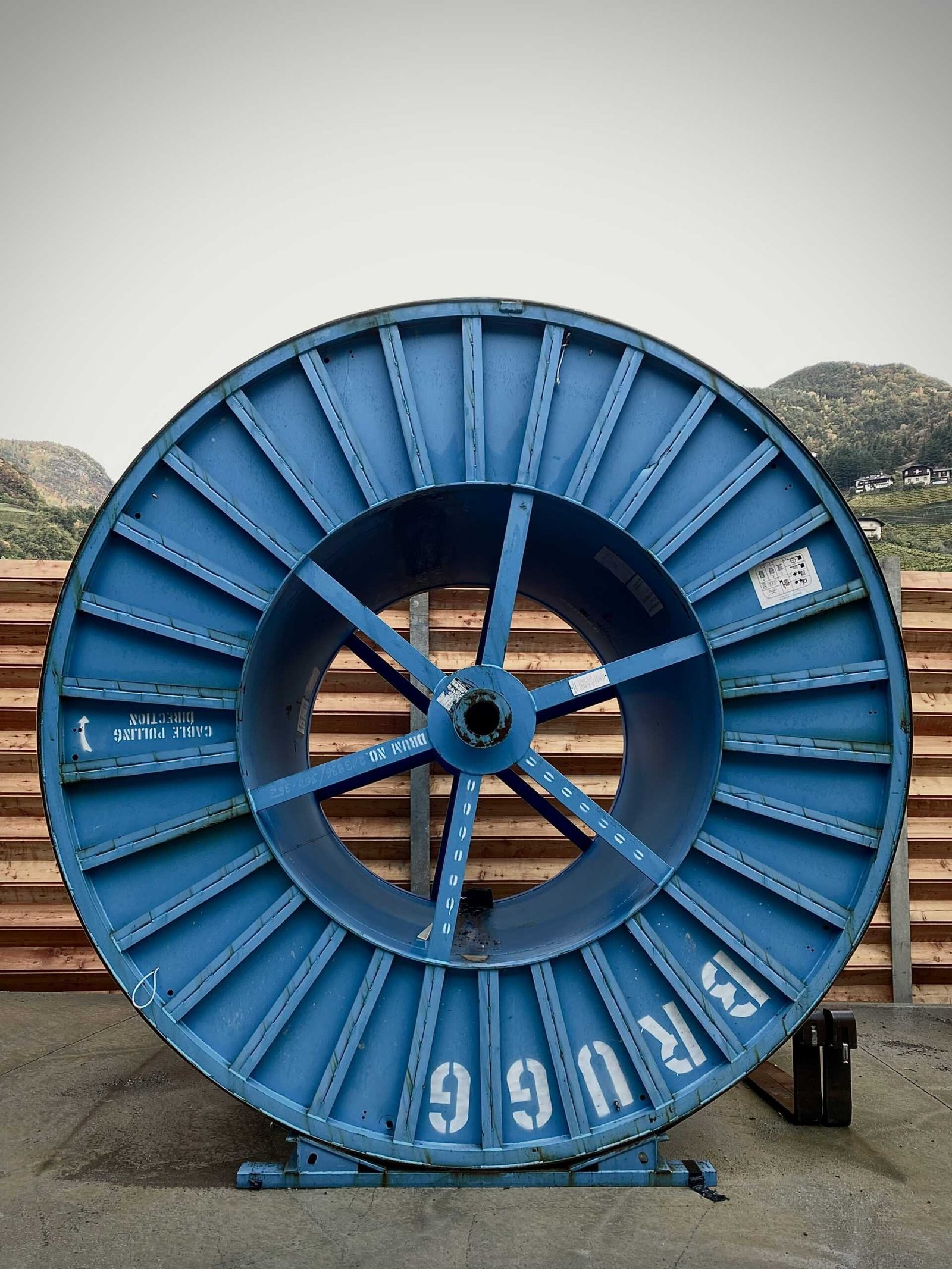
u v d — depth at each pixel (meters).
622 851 3.59
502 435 3.67
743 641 3.68
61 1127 4.04
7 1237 3.02
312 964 3.43
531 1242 3.00
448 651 6.55
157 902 3.43
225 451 3.58
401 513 3.83
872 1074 4.98
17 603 6.52
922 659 6.63
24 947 6.36
